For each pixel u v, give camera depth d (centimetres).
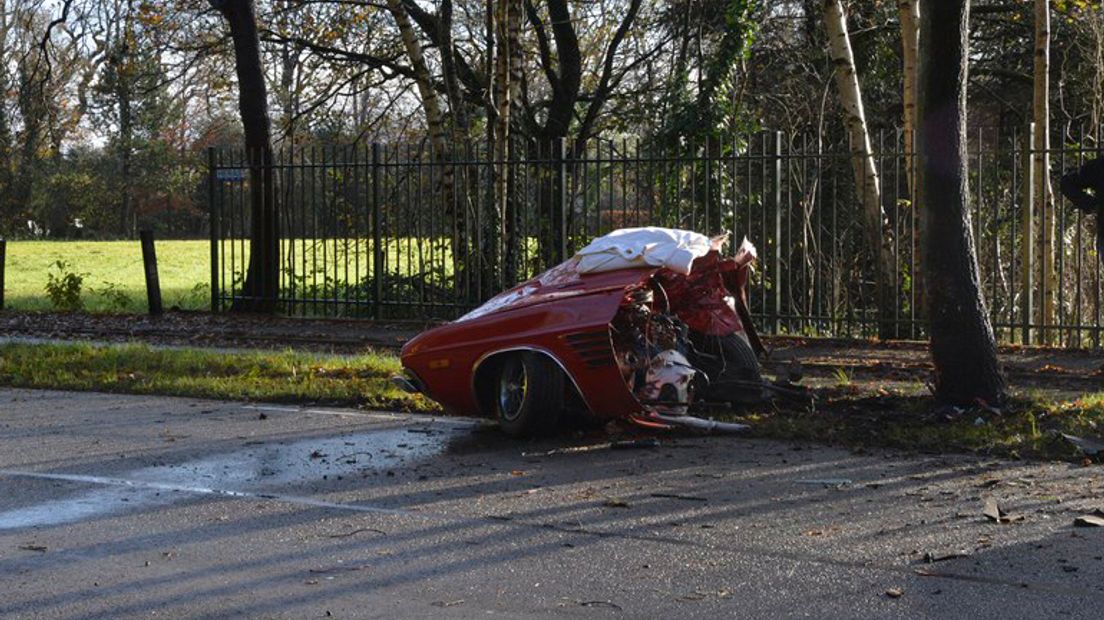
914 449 884
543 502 741
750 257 1041
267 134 2147
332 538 666
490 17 2200
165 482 818
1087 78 2373
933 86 972
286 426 1036
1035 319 1819
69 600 557
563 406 932
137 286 3209
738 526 674
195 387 1238
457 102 2255
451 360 971
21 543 662
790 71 2723
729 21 2259
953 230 976
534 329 930
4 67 3397
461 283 2025
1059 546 618
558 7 2600
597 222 1784
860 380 1230
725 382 1008
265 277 2105
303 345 1653
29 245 4962
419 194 1917
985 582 560
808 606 531
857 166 1755
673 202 2097
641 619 518
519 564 607
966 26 970
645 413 915
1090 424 910
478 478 816
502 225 1891
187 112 4972
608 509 720
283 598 557
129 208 6581
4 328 1898
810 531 661
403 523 697
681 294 1006
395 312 1978
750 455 873
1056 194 1953
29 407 1163
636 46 2802
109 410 1138
